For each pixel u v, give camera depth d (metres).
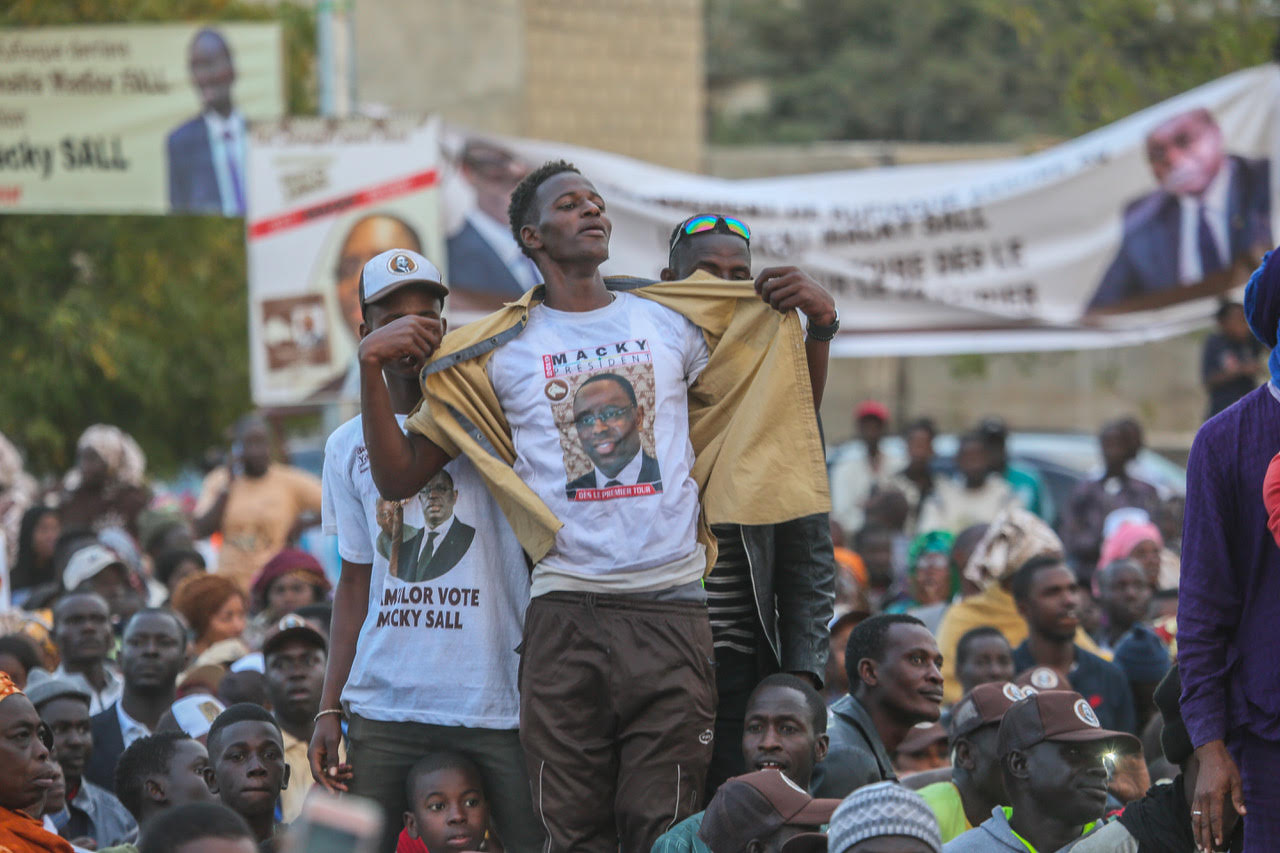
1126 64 32.16
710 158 37.91
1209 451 8.02
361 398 8.37
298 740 12.23
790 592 9.41
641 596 8.35
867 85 72.56
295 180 19.98
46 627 15.19
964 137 70.38
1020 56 71.44
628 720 8.37
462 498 8.93
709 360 8.84
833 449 33.66
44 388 31.47
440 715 8.82
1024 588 14.34
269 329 19.94
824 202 20.81
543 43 35.34
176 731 10.81
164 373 33.41
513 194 8.88
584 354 8.54
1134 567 16.47
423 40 34.50
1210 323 21.38
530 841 8.91
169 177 20.88
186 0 33.28
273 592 16.48
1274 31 29.61
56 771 9.36
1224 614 7.95
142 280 32.81
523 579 8.99
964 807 10.08
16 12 28.56
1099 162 20.64
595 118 35.88
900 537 22.91
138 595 16.77
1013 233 20.75
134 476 22.75
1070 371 42.44
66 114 20.89
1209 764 7.79
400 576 8.98
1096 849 9.01
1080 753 8.95
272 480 21.94
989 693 10.02
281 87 20.80
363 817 4.56
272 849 9.77
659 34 36.47
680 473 8.51
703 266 9.61
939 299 20.80
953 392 43.38
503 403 8.61
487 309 20.38
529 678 8.45
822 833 7.42
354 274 19.92
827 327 8.73
